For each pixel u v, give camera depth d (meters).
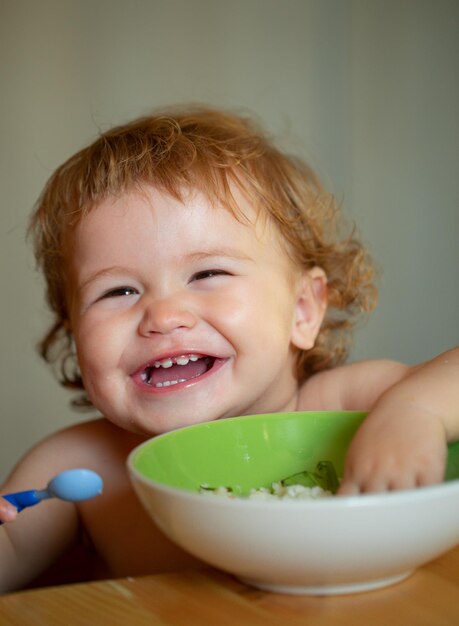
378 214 1.97
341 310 1.45
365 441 0.62
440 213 1.95
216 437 0.77
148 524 1.05
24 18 1.98
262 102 1.98
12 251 2.01
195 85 1.99
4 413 2.07
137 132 1.16
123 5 1.98
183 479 0.72
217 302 0.94
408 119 1.95
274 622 0.51
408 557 0.51
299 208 1.23
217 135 1.19
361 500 0.48
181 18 1.98
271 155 1.26
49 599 0.56
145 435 1.04
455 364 0.73
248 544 0.50
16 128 1.99
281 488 0.75
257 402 1.03
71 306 1.05
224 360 0.95
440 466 0.60
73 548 1.14
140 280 0.95
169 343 0.92
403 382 0.71
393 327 1.98
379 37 1.94
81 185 1.04
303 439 0.79
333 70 1.96
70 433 1.13
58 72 1.99
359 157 1.96
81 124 1.99
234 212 1.00
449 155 1.94
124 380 0.95
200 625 0.51
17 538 1.03
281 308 1.02
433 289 1.97
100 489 0.62
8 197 2.01
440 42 1.92
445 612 0.51
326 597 0.54
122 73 1.99
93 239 0.98
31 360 2.05
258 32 1.98
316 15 1.96
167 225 0.95
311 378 1.12
